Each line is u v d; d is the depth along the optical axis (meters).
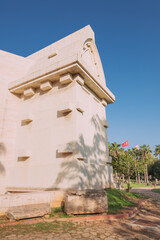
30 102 12.30
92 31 12.96
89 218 6.38
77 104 9.80
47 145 10.25
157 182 52.06
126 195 12.09
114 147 33.62
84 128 10.43
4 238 4.28
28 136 11.45
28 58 16.00
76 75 10.37
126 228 5.49
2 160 11.19
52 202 7.53
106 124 13.44
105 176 11.95
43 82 11.40
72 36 13.55
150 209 9.20
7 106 12.45
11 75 13.34
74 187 8.44
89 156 10.37
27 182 10.23
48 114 10.91
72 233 4.83
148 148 64.12
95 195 7.18
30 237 4.40
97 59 13.74
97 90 12.61
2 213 5.98
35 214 6.00
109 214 7.08
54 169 9.45
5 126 11.95
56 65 10.30
